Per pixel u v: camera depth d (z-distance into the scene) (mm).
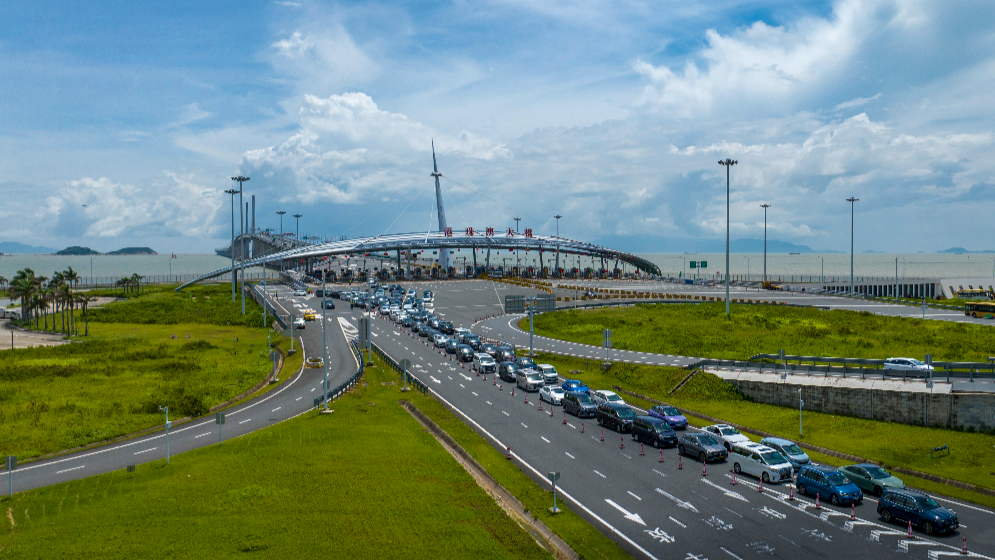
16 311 157750
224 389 73750
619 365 76375
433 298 163500
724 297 156000
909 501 34062
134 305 161250
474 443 49531
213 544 33125
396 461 45875
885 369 58406
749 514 35938
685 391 65812
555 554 31828
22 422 59281
